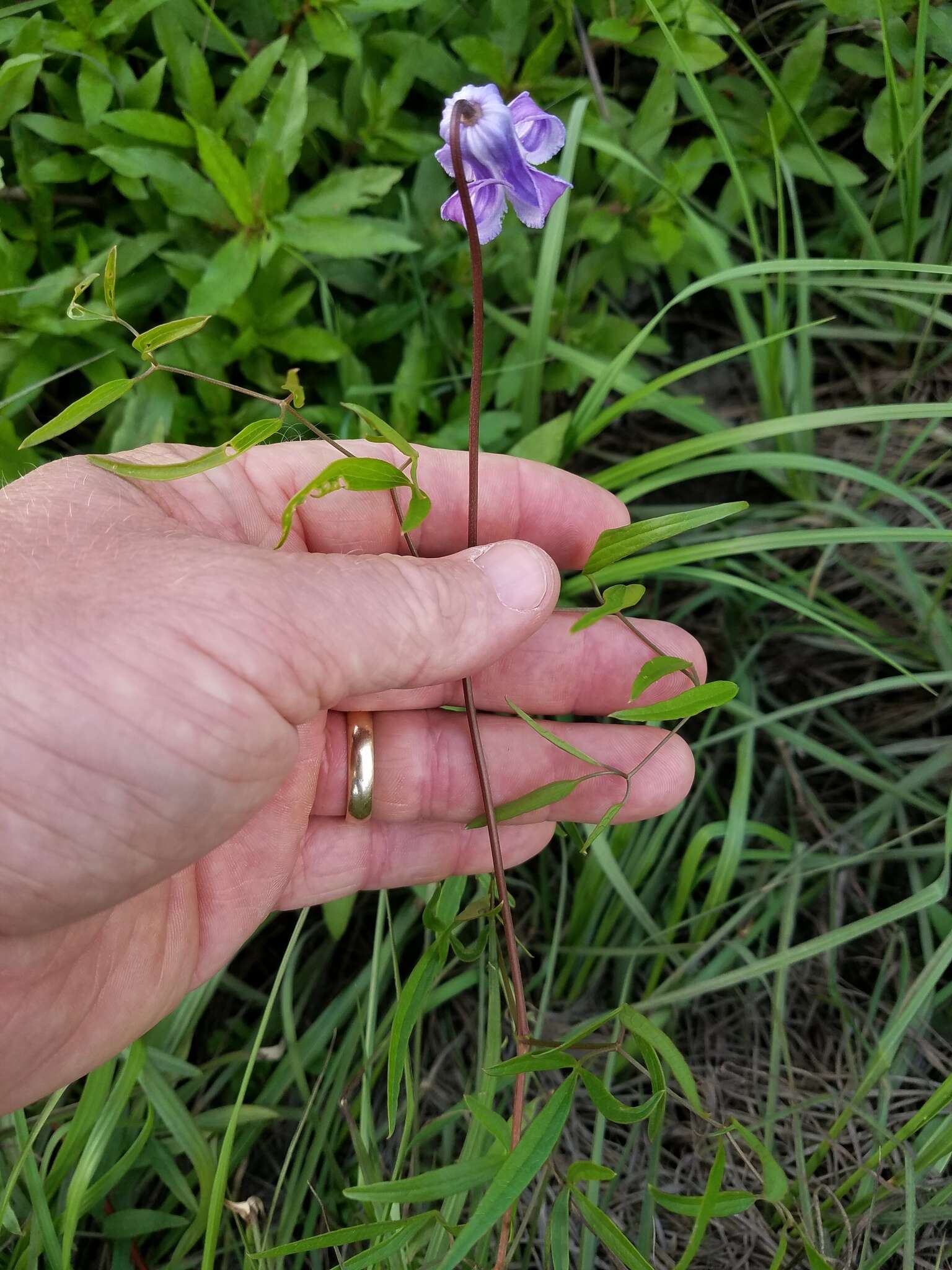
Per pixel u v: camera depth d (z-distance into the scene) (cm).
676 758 21
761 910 23
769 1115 20
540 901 24
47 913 15
